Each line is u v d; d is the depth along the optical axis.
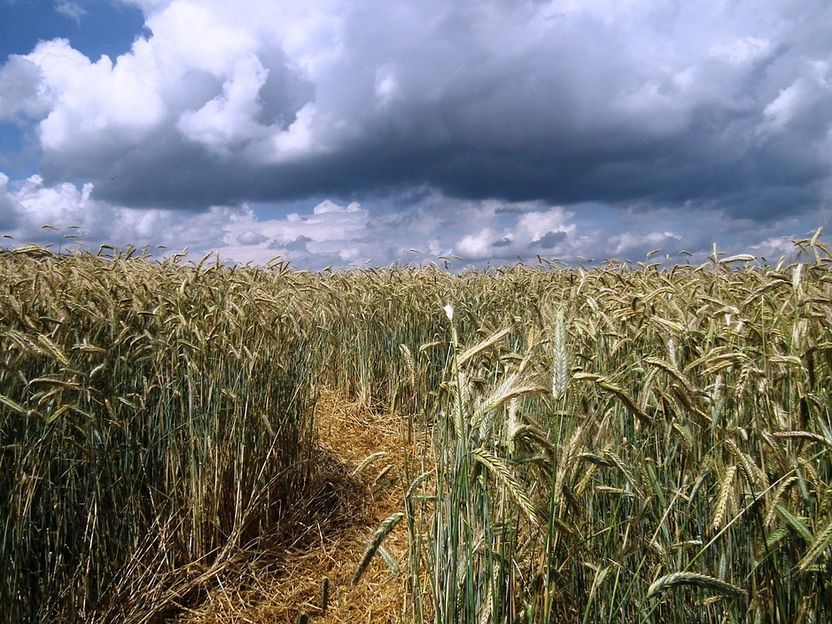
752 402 3.20
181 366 5.57
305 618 3.24
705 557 2.92
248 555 5.35
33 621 4.08
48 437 4.25
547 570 2.42
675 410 3.11
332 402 9.83
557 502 2.48
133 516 4.80
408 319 9.98
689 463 3.08
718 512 2.44
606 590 2.95
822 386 3.41
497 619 2.66
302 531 5.83
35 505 4.26
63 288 5.63
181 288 6.23
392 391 9.34
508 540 2.78
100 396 4.74
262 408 5.93
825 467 2.94
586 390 3.18
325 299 10.50
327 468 7.09
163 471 5.29
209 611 4.68
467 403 2.75
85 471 4.56
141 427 5.13
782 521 2.66
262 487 5.73
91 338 5.20
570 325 4.19
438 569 2.90
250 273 9.73
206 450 5.39
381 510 6.29
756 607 2.71
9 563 3.87
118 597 4.55
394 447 7.86
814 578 2.68
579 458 2.54
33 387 4.32
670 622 3.05
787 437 2.57
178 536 5.14
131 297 5.86
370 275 12.88
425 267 13.57
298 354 6.68
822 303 3.64
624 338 3.84
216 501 5.37
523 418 2.61
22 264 6.72
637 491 2.76
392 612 4.37
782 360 3.05
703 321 4.62
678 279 6.65
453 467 2.83
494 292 11.06
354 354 10.55
